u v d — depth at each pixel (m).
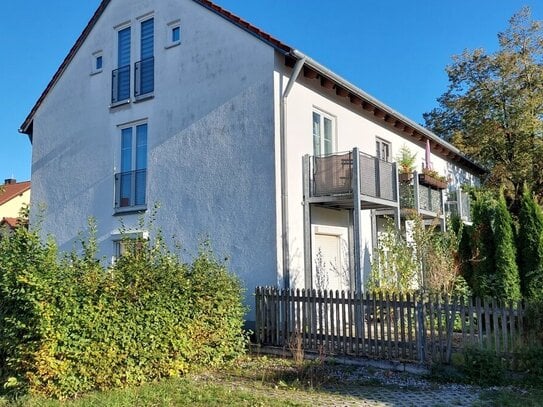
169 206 13.38
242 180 12.09
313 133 13.18
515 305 7.87
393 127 17.06
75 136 16.02
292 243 11.86
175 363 8.25
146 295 7.84
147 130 14.29
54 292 6.80
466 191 20.28
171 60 13.87
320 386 7.63
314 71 12.35
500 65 24.50
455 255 12.51
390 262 12.37
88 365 7.07
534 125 23.31
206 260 9.73
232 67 12.55
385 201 12.77
